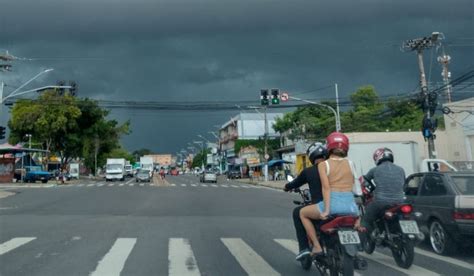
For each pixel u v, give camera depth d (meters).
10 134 62.62
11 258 8.91
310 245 7.24
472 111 34.78
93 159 88.25
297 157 50.97
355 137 43.78
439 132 42.41
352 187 6.63
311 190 6.97
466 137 35.50
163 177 74.88
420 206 10.09
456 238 9.00
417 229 7.97
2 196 28.97
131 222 14.83
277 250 9.85
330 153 6.80
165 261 8.63
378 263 8.52
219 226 13.89
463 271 7.87
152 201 24.27
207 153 138.12
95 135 66.62
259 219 15.84
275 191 35.81
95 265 8.27
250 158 82.38
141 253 9.43
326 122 65.50
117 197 27.55
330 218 6.46
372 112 65.38
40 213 17.89
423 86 27.30
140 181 61.59
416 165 25.31
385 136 43.97
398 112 63.53
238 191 35.50
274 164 61.59
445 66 36.62
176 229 13.16
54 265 8.27
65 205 21.72
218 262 8.58
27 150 54.62
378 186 8.48
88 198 26.67
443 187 9.59
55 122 59.53
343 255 6.18
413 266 8.27
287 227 13.70
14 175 55.09
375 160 9.06
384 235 8.43
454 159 36.69
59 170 68.12
